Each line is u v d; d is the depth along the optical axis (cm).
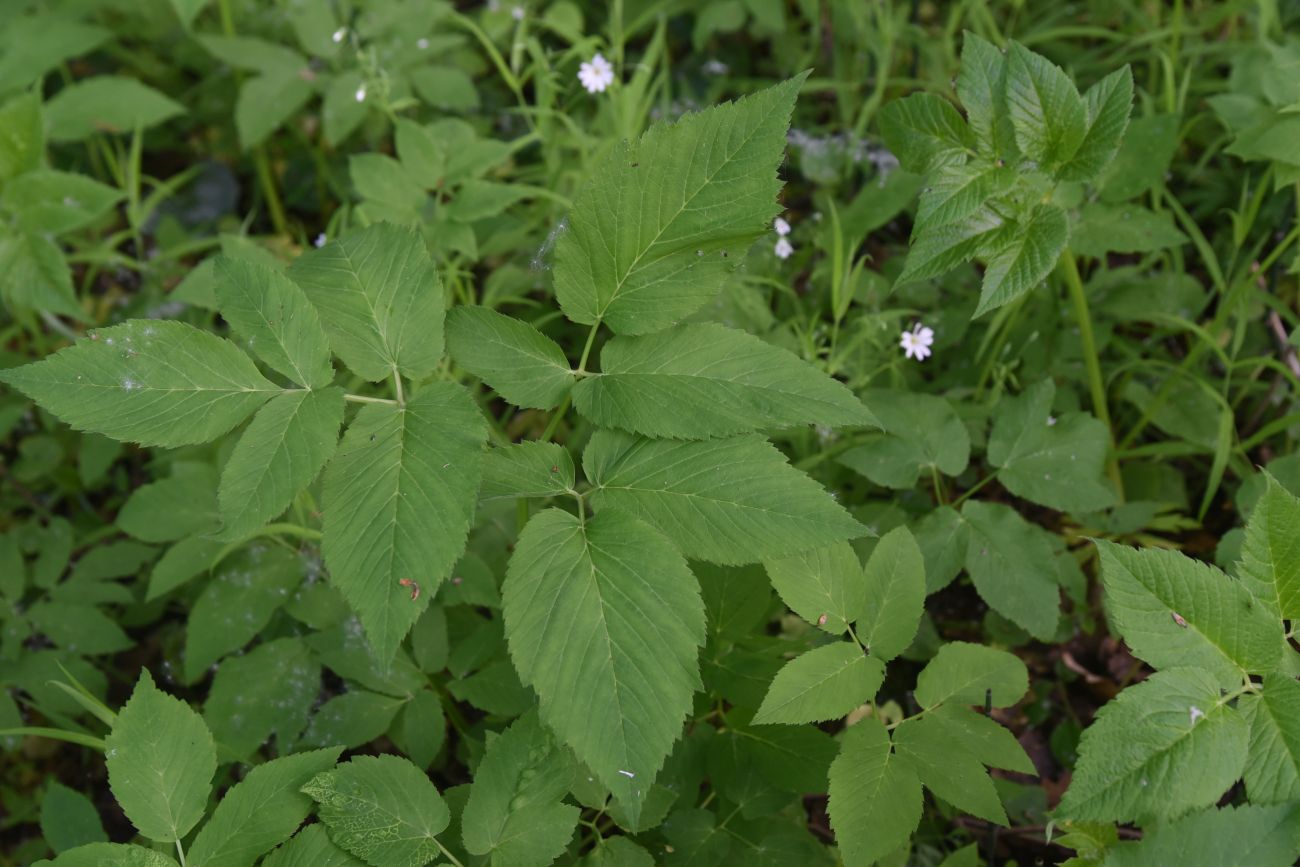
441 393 49
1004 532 60
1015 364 68
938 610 68
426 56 84
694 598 47
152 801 48
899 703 65
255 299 50
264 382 49
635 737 46
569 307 50
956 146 57
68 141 94
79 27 84
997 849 60
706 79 94
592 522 48
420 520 47
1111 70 84
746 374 49
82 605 67
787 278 77
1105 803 46
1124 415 73
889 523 63
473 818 48
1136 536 68
